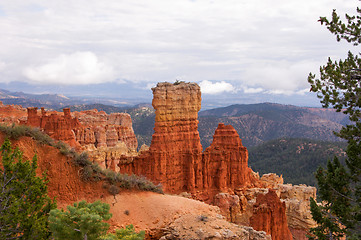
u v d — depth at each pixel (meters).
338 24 30.83
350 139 31.08
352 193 31.86
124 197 34.81
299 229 53.25
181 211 34.41
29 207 24.30
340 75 30.03
